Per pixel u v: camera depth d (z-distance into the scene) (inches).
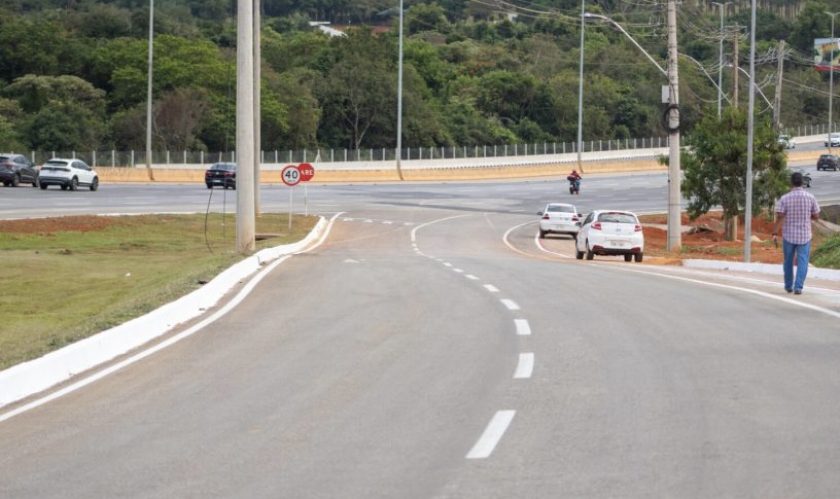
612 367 576.4
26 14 6924.2
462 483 353.1
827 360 592.7
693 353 621.3
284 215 2694.4
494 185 4288.9
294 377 571.8
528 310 845.8
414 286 1063.0
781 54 3644.2
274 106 5059.1
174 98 4783.5
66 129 4485.7
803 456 381.7
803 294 964.6
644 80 7037.4
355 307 885.2
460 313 832.9
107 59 5305.1
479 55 7190.0
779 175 2568.9
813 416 449.1
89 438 444.1
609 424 438.3
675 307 859.4
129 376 596.7
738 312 821.2
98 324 734.5
